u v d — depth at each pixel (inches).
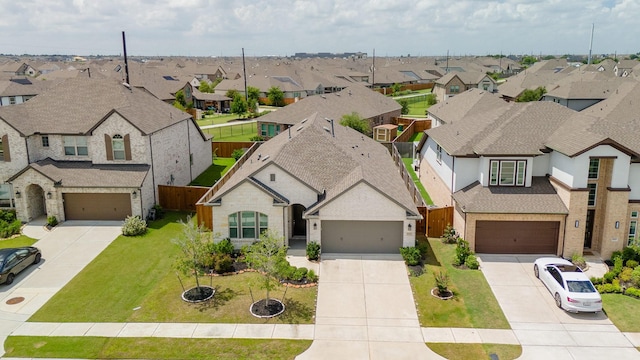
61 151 1413.6
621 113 1763.0
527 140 1182.9
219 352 779.4
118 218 1370.6
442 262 1104.2
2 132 1339.8
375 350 785.6
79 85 1577.3
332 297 949.2
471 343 805.2
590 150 1053.8
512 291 974.4
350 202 1107.9
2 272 995.9
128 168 1382.9
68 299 951.0
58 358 767.1
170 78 4473.4
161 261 1122.7
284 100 4035.4
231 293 967.6
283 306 914.7
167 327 851.4
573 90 2792.8
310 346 795.4
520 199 1133.7
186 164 1728.6
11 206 1384.1
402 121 2903.5
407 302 933.2
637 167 1094.4
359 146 1550.2
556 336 824.3
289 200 1157.7
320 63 7037.4
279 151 1243.8
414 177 1859.0
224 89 4195.4
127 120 1359.5
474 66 6688.0
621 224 1093.1
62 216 1357.0
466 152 1205.7
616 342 807.7
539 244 1143.0
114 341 811.4
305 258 1116.5
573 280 913.5
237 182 1136.8
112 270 1077.1
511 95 3607.3
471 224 1128.8
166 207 1471.5
